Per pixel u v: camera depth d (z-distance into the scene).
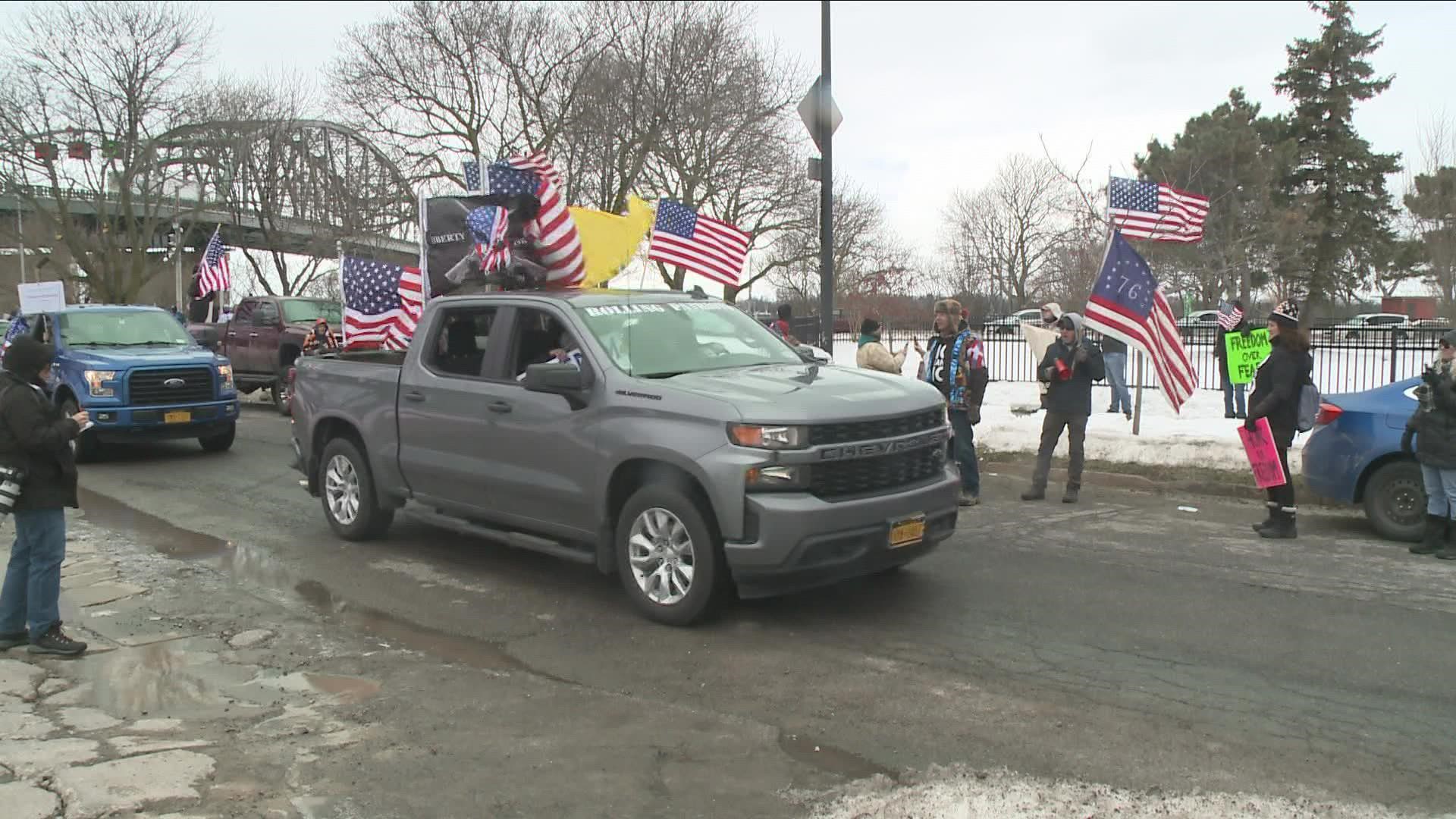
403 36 33.59
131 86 36.12
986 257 72.31
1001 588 7.13
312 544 8.78
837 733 4.77
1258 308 44.44
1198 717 4.90
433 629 6.47
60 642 5.96
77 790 4.21
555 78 33.44
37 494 5.90
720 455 5.98
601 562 6.72
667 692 5.34
